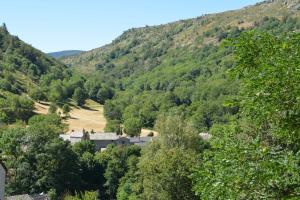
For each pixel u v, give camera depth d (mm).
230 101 15688
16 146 97562
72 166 101125
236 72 15594
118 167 106625
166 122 68625
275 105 14266
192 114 192375
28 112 183875
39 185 94875
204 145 69375
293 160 12828
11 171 95000
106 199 105000
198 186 14891
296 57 14008
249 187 13727
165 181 50844
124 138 158000
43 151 97625
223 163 14117
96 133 164500
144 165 54719
